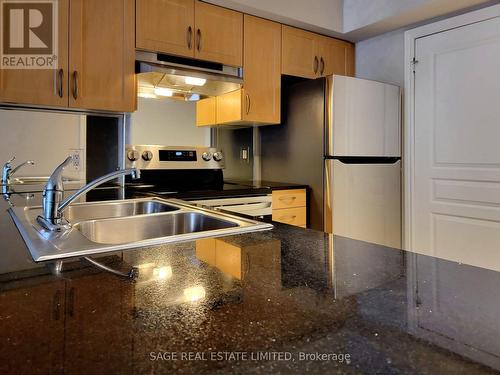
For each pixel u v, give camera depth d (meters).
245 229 1.01
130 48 2.10
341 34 2.93
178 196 2.11
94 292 0.52
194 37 2.29
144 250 0.77
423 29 2.68
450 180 2.56
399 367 0.34
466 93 2.46
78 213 1.50
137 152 2.39
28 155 2.00
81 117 2.16
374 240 2.67
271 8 2.51
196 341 0.38
